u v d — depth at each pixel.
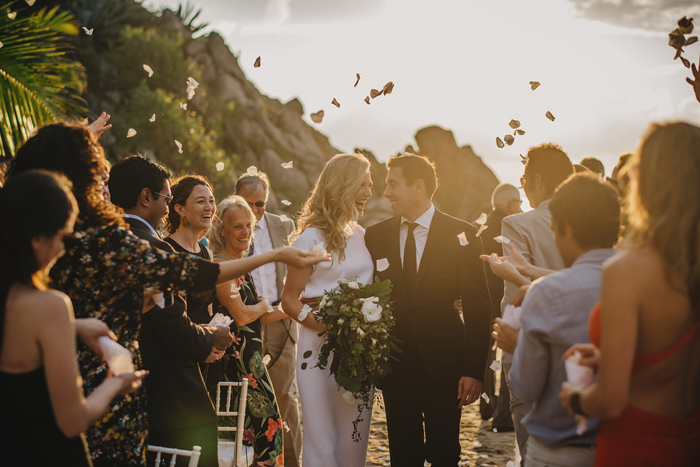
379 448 4.33
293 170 26.77
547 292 1.68
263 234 4.23
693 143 1.37
